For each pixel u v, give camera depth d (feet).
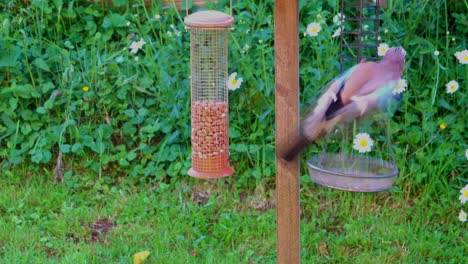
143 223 15.90
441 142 16.78
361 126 15.28
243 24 17.76
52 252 14.89
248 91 17.25
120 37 19.24
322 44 17.62
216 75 14.07
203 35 14.10
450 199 16.26
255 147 17.04
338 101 10.15
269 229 15.51
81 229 15.64
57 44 18.89
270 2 18.60
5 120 17.84
